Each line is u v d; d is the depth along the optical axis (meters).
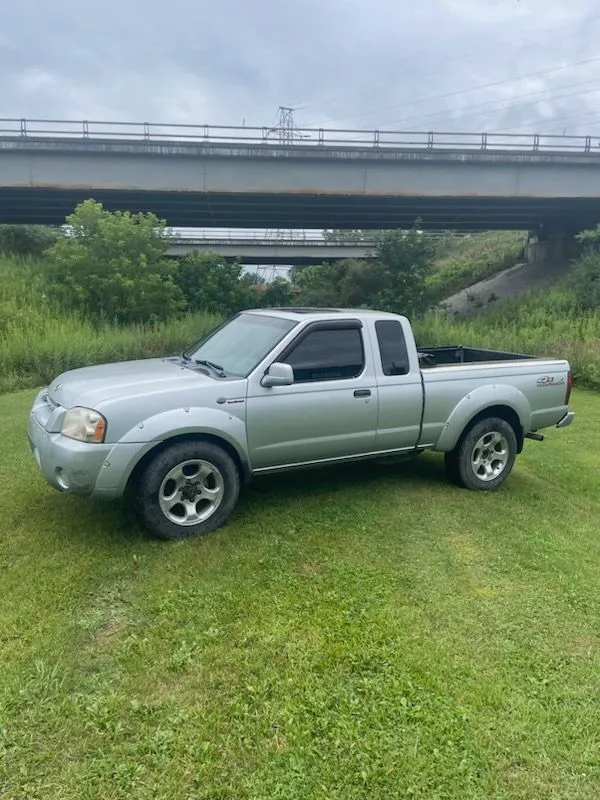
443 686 2.86
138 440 4.09
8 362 12.25
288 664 2.97
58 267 20.48
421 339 18.48
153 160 24.42
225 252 43.22
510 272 33.84
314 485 5.70
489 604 3.63
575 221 31.95
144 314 20.45
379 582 3.83
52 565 3.88
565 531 4.88
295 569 3.96
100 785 2.26
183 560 4.01
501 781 2.34
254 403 4.55
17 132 23.45
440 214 31.06
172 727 2.55
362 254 43.62
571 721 2.68
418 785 2.30
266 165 25.08
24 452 6.42
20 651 2.99
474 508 5.27
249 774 2.33
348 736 2.53
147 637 3.15
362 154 25.28
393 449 5.39
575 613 3.58
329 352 4.96
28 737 2.47
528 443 8.09
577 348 14.77
